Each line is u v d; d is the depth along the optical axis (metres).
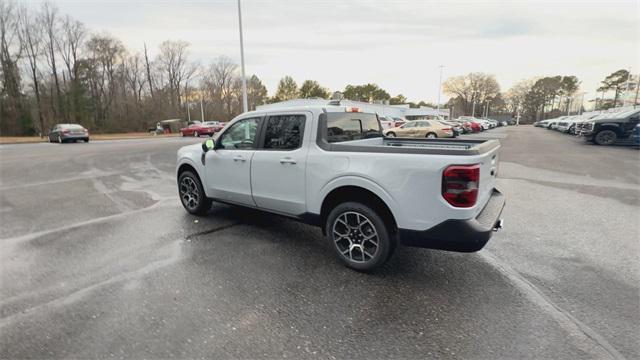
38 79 42.34
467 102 91.25
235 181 4.42
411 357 2.16
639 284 3.04
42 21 42.16
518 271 3.32
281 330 2.43
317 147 3.49
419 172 2.83
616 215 5.12
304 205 3.68
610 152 13.24
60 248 3.96
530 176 8.45
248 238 4.29
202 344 2.28
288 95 83.50
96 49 49.09
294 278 3.22
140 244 4.09
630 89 58.81
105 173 9.62
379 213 3.16
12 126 38.75
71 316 2.60
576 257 3.63
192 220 5.05
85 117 45.84
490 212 3.12
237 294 2.92
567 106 86.88
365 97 87.88
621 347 2.22
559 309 2.65
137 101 54.69
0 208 5.80
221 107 71.81
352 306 2.73
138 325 2.49
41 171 9.99
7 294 2.93
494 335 2.35
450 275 3.25
